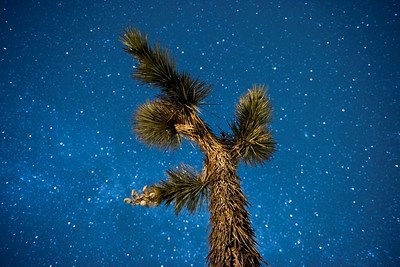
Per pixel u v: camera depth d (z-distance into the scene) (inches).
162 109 132.7
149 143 135.0
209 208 105.3
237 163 121.8
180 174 119.0
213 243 94.6
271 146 128.5
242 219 97.6
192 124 120.8
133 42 129.5
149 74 125.8
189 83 126.0
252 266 89.0
